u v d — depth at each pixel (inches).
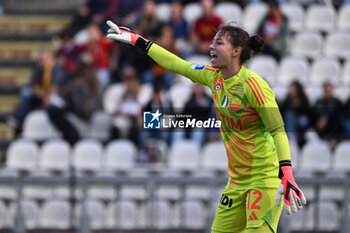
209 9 1519.4
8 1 2028.8
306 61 1576.0
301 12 1697.8
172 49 1469.0
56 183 1196.5
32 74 1724.9
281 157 533.3
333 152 1296.8
